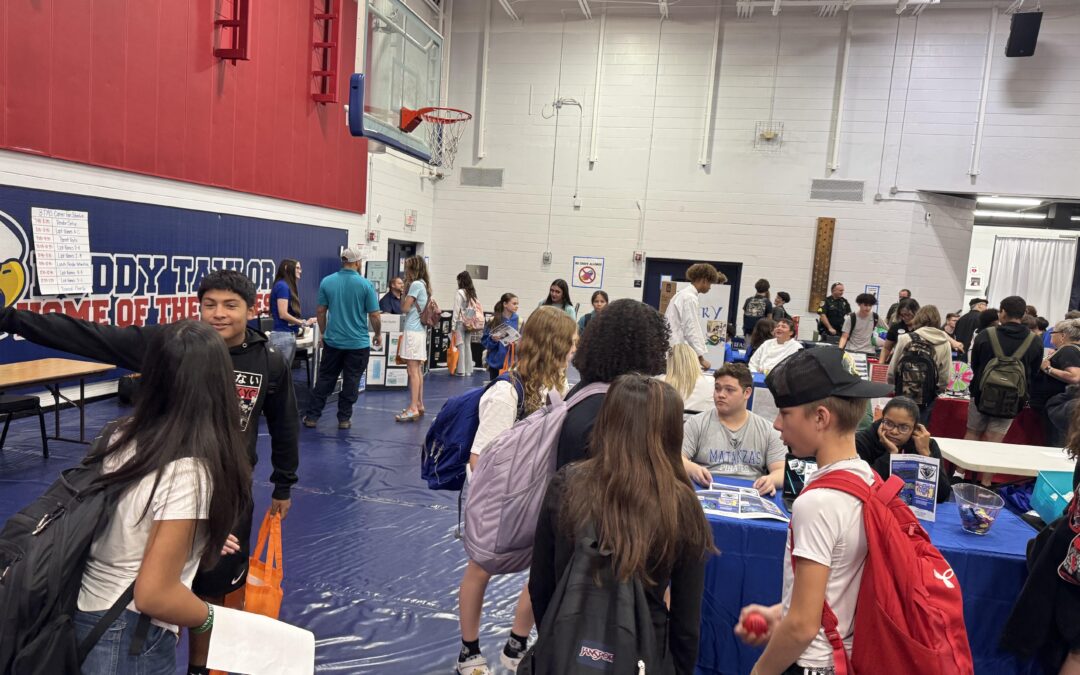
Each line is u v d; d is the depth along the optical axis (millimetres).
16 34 4645
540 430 1878
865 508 1314
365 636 2582
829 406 1387
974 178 10367
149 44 5785
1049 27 9945
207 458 1219
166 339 1255
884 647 1280
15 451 4359
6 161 4676
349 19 9031
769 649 1376
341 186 9234
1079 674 1900
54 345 1759
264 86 7398
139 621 1199
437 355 9625
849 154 10688
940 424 5484
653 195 11336
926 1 9672
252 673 1311
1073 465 3465
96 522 1154
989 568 2154
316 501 4020
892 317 9547
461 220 12039
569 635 1174
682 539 1280
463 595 2188
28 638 1097
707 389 3947
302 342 6672
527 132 11680
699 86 11039
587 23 11305
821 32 10602
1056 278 14969
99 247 5484
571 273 11734
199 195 6570
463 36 11703
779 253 11008
